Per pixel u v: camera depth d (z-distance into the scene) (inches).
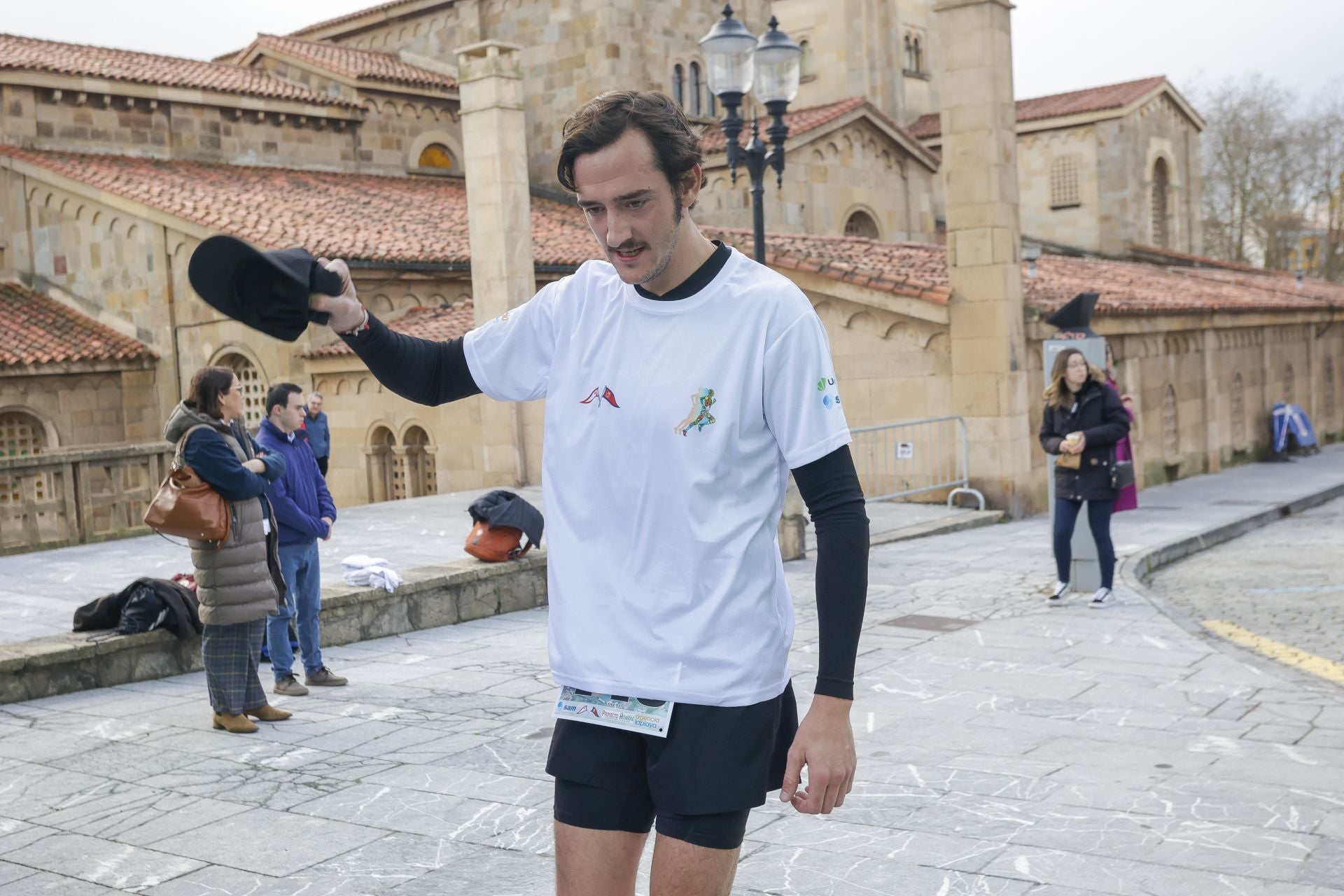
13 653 290.4
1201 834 181.9
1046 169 1664.6
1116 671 298.8
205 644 255.6
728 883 81.9
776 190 1134.4
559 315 89.2
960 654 323.6
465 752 235.3
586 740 84.4
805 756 79.0
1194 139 1765.5
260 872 174.6
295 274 81.4
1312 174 1877.5
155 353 950.4
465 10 1306.6
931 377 684.1
